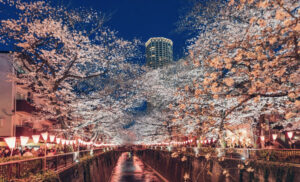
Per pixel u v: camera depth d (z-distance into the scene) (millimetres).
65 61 20172
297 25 4844
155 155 52250
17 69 26734
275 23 9922
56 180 10281
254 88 6051
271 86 6262
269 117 19781
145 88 26531
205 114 7582
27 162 9023
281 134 21047
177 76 23906
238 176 14156
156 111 38594
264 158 12188
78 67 22250
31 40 18672
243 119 16844
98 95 24297
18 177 8281
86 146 29672
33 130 30766
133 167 57594
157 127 39438
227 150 15680
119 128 42062
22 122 29312
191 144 26906
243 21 15258
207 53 13234
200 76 19969
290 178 10031
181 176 27812
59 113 19656
